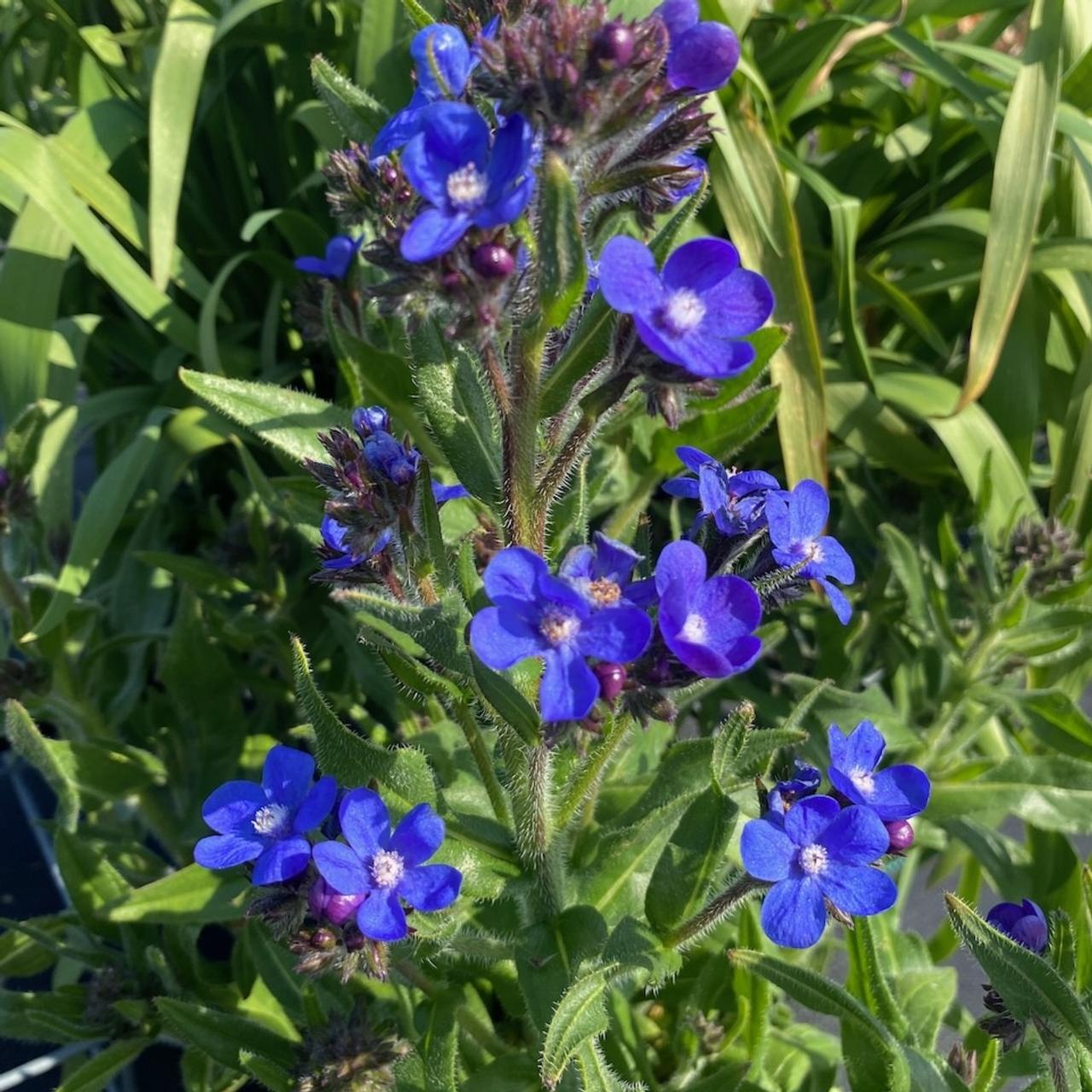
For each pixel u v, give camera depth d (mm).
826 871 151
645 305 129
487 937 189
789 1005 268
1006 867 271
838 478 354
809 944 147
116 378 389
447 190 127
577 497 202
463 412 169
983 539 266
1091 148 309
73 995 231
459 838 182
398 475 162
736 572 171
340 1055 182
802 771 167
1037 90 287
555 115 135
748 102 290
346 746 170
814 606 316
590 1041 171
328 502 162
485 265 137
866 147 368
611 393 148
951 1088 182
